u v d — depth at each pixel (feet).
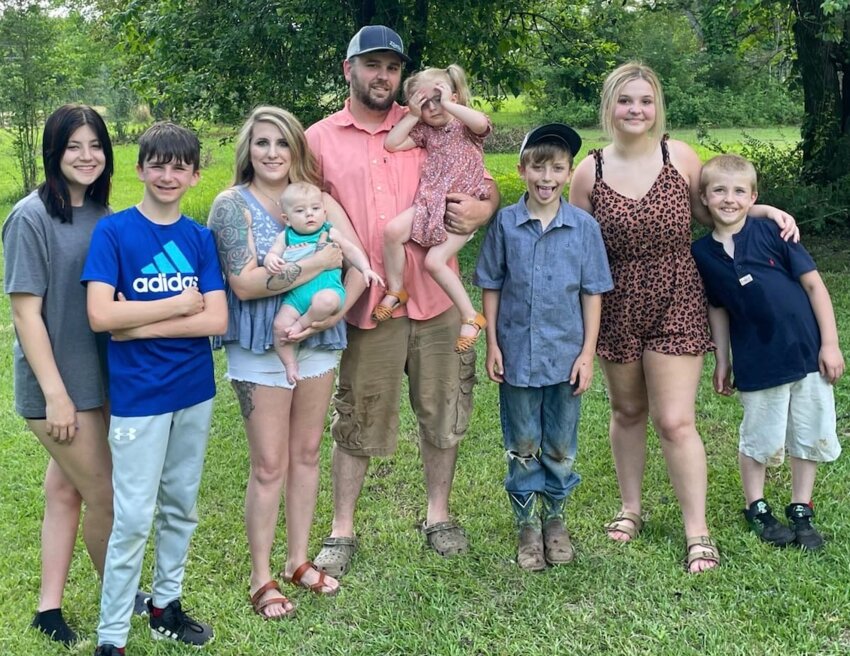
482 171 10.89
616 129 10.75
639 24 66.08
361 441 11.50
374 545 12.01
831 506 12.22
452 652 9.36
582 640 9.55
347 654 9.48
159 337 8.66
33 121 56.59
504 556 11.47
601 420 16.22
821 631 9.45
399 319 11.05
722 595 10.27
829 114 34.76
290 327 9.40
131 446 8.70
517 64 37.76
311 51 33.78
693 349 10.84
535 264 10.57
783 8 31.14
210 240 9.16
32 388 8.88
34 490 13.85
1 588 10.84
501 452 15.07
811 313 10.98
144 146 8.55
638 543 11.66
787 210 32.22
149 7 37.17
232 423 16.93
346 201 10.69
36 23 54.85
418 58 34.32
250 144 9.62
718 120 77.97
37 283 8.53
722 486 13.17
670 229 10.66
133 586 9.07
